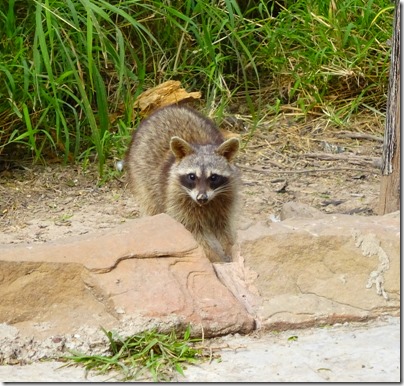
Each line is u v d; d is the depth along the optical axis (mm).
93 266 7059
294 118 12922
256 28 13672
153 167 9836
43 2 11367
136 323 6730
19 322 6816
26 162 11539
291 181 11188
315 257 7488
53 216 10086
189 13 12922
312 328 7055
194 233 9398
